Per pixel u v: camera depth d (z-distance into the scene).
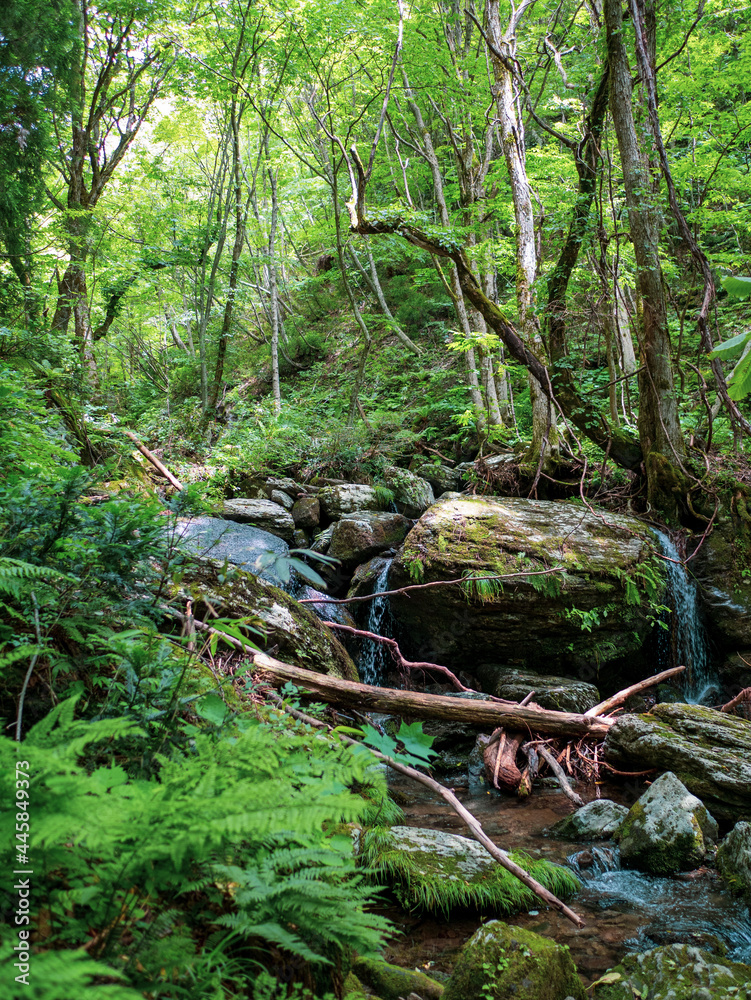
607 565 6.48
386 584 7.57
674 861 3.69
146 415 11.01
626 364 11.02
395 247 12.72
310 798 1.40
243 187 15.70
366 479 10.63
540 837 4.10
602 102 7.86
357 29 10.99
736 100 10.91
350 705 4.59
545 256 10.71
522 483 8.65
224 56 12.06
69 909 1.37
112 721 1.47
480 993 2.33
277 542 6.93
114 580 2.64
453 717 4.90
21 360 6.34
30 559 2.54
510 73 8.95
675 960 2.60
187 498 2.97
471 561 6.41
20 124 5.84
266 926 1.49
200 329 13.06
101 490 3.67
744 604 6.80
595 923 3.19
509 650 6.54
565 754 5.06
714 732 4.56
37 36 5.66
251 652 4.30
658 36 8.72
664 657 6.84
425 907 3.15
